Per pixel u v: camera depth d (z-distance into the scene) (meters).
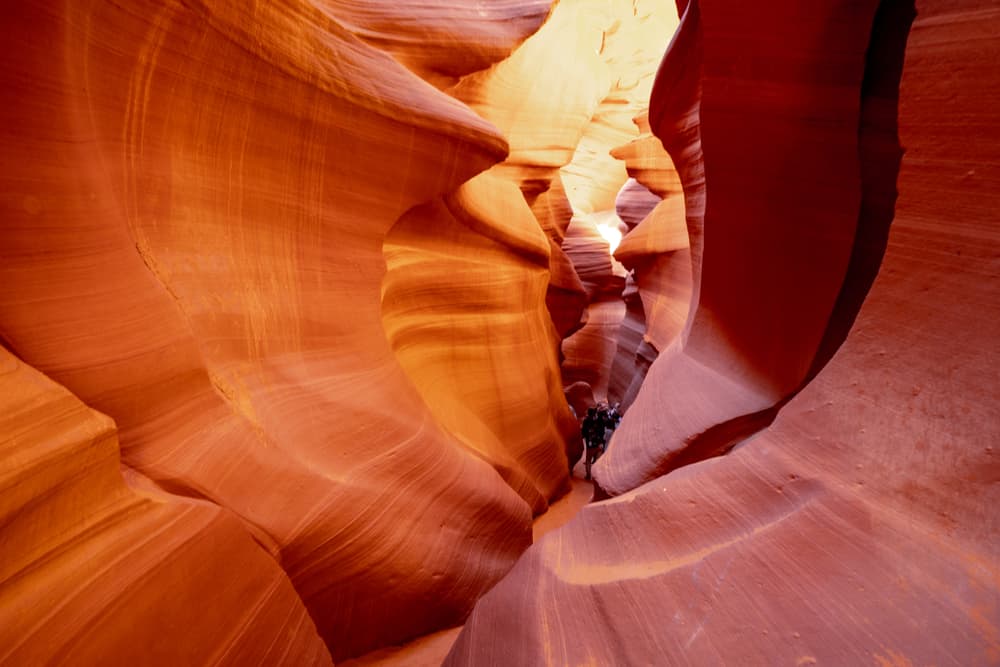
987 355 1.76
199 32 3.64
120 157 3.37
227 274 4.12
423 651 4.55
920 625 1.58
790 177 3.85
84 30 2.97
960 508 1.72
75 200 2.94
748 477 2.60
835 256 3.69
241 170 4.25
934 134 1.97
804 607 1.87
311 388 4.55
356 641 4.37
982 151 1.81
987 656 1.39
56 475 2.24
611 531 2.97
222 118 4.01
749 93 3.75
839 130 3.50
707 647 1.96
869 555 1.87
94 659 2.18
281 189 4.57
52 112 2.80
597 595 2.48
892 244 2.17
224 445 3.60
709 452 4.38
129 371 3.12
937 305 1.96
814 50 3.40
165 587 2.60
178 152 3.78
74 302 2.92
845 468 2.18
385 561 4.41
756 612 1.97
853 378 2.30
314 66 4.54
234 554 3.09
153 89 3.50
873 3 3.15
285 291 4.61
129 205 3.44
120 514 2.56
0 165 2.62
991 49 1.78
